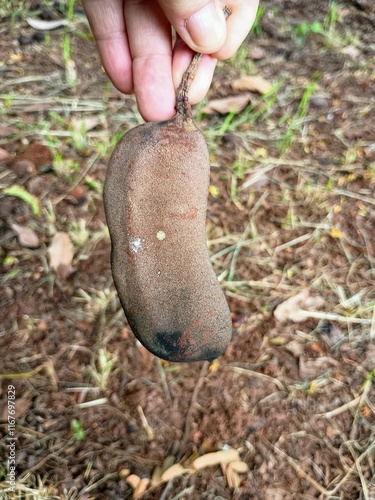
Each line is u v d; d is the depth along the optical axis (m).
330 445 0.21
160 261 0.14
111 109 0.32
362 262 0.26
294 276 0.25
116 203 0.14
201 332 0.14
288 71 0.34
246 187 0.28
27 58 0.34
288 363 0.23
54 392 0.22
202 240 0.14
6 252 0.25
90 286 0.25
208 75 0.18
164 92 0.18
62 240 0.26
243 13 0.18
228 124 0.31
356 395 0.22
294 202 0.28
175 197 0.14
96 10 0.18
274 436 0.21
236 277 0.25
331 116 0.32
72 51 0.35
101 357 0.22
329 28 0.37
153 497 0.20
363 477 0.20
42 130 0.30
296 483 0.20
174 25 0.16
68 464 0.20
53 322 0.24
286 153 0.30
